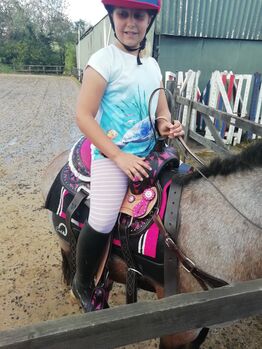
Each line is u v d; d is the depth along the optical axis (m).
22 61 32.50
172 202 1.28
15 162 5.02
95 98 1.22
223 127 5.68
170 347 1.48
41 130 7.18
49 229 3.17
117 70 1.23
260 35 6.59
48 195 1.70
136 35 1.22
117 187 1.31
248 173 1.18
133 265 1.38
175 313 0.80
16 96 12.41
